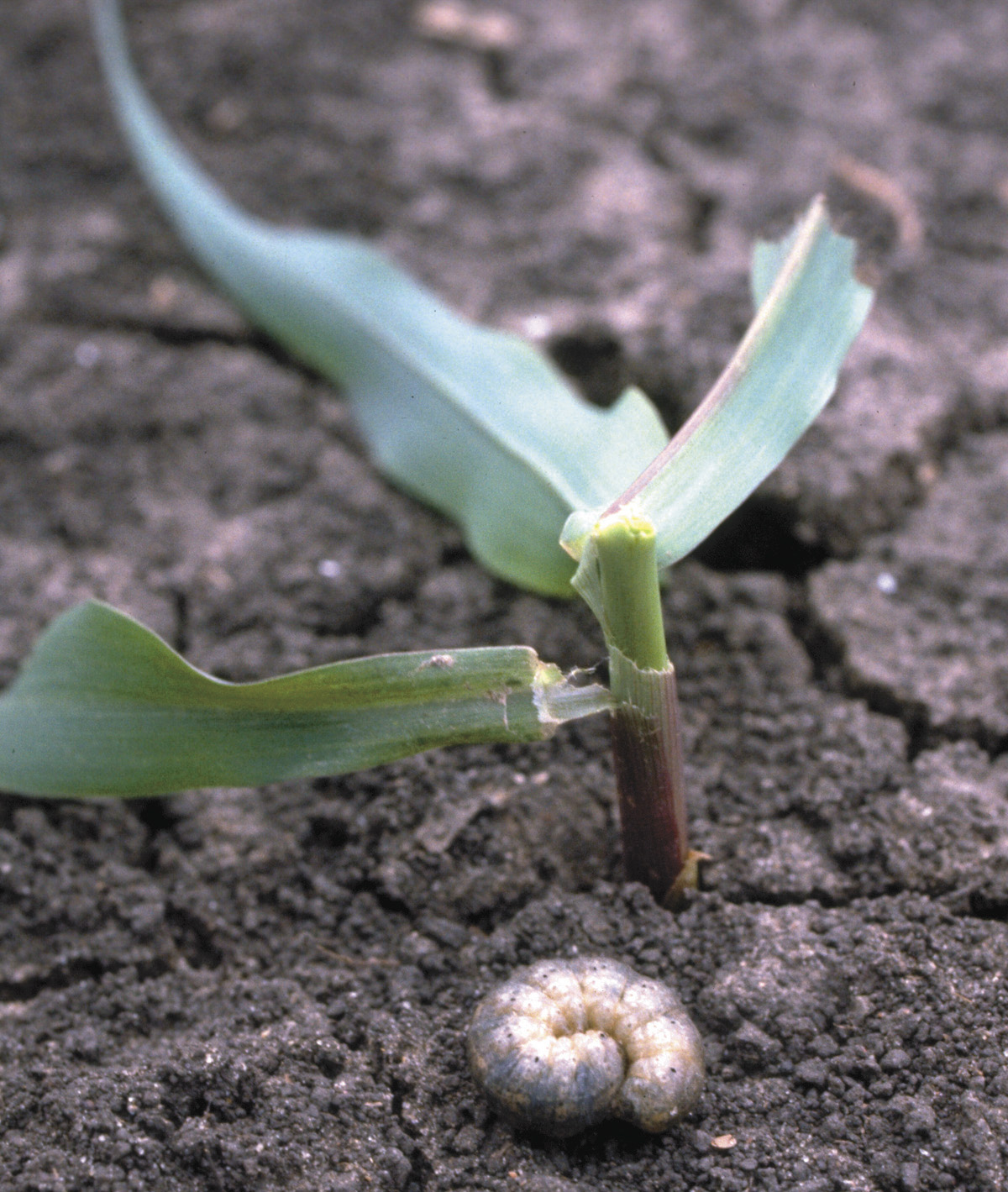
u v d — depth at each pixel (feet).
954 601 1.07
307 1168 0.92
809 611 1.08
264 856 1.01
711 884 0.99
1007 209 1.27
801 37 1.51
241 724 0.93
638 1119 0.91
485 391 1.08
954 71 1.44
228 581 1.11
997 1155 0.92
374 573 1.11
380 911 1.00
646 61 1.49
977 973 0.96
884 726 1.03
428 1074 0.94
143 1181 0.92
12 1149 0.93
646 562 0.90
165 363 1.21
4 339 1.23
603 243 1.27
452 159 1.38
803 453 1.11
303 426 1.17
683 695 1.06
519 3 1.59
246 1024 0.96
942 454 1.13
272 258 1.17
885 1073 0.94
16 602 1.10
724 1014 0.95
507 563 1.05
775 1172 0.92
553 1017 0.92
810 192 1.30
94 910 1.00
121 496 1.15
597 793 1.02
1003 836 0.99
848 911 0.98
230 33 1.55
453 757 1.03
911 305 1.19
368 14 1.57
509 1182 0.92
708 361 1.16
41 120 1.47
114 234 1.34
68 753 0.94
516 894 0.99
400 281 1.14
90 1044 0.96
